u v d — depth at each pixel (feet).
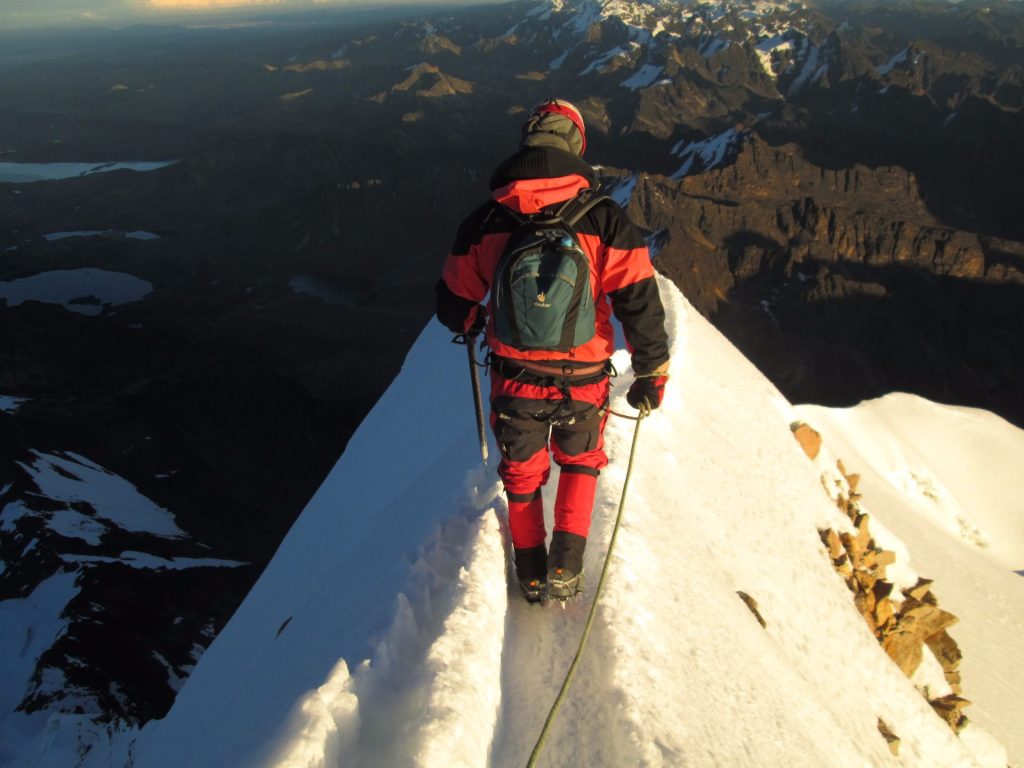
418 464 34.22
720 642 12.65
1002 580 47.98
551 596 11.00
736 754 9.71
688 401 26.94
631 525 13.92
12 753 240.73
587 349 10.67
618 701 9.25
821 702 16.16
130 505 510.17
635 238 10.37
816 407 71.67
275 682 15.93
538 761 8.88
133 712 252.21
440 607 10.68
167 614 319.47
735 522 21.47
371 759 7.84
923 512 63.26
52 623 309.83
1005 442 87.71
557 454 11.72
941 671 27.84
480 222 10.67
